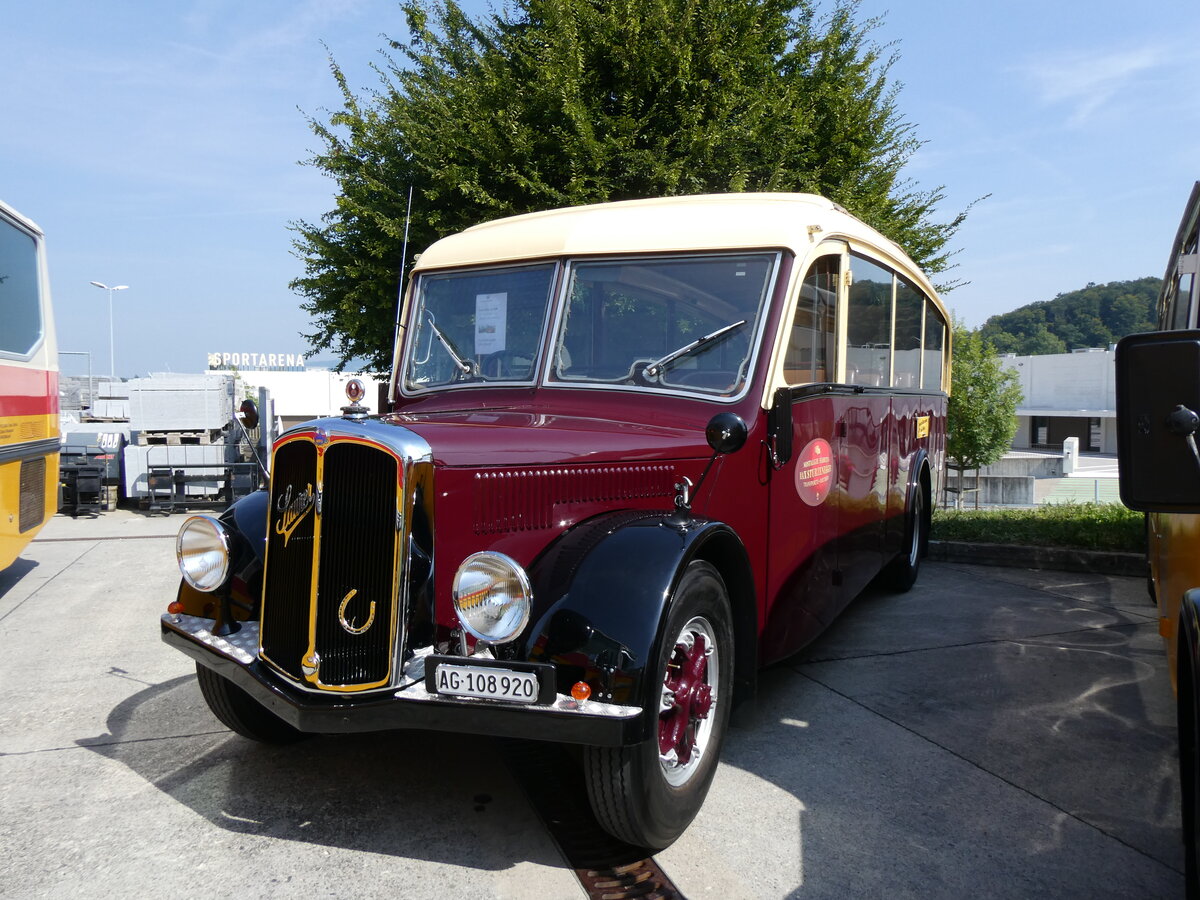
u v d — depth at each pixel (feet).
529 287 13.67
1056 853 9.58
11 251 21.76
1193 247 15.06
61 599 22.57
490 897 8.73
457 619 9.28
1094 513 29.99
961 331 76.74
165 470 40.93
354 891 8.84
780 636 12.82
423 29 38.68
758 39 36.60
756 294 12.42
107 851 9.66
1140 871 9.21
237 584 10.92
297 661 9.54
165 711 14.14
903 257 20.42
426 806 10.68
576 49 33.47
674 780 9.67
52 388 24.73
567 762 11.95
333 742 12.71
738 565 10.85
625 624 8.71
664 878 9.09
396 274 36.24
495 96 35.35
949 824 10.24
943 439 28.02
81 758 12.22
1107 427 173.27
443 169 34.04
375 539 9.15
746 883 9.00
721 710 10.52
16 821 10.38
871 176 41.34
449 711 8.68
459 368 13.94
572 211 14.55
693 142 32.71
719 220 13.08
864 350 16.66
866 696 14.58
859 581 16.70
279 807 10.67
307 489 9.53
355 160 37.63
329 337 41.93
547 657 8.75
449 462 9.45
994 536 26.99
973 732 13.01
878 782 11.35
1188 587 9.64
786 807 10.67
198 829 10.14
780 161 34.83
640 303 12.94
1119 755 12.17
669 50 33.55
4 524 20.56
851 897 8.75
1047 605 20.85
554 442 10.46
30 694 15.06
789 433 11.68
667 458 11.30
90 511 39.75
